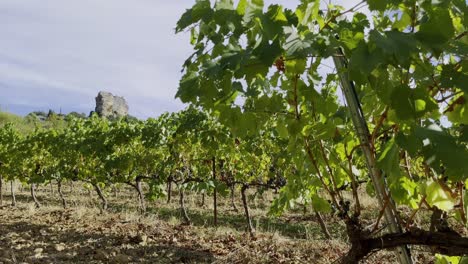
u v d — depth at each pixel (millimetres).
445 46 1164
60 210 11234
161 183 10922
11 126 17359
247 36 1291
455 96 1501
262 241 7285
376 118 1664
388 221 1559
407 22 1403
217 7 1323
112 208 13461
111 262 5957
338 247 6676
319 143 1729
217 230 8656
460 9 1300
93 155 11844
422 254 4039
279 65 1484
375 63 1127
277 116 1802
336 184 1886
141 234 7730
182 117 10430
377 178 1544
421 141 1204
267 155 10117
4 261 5773
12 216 10359
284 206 2420
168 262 6078
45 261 5945
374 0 1315
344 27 1286
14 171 14281
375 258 5297
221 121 1660
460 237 1414
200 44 1571
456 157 1139
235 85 1505
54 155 13953
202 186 9297
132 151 12664
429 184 1429
